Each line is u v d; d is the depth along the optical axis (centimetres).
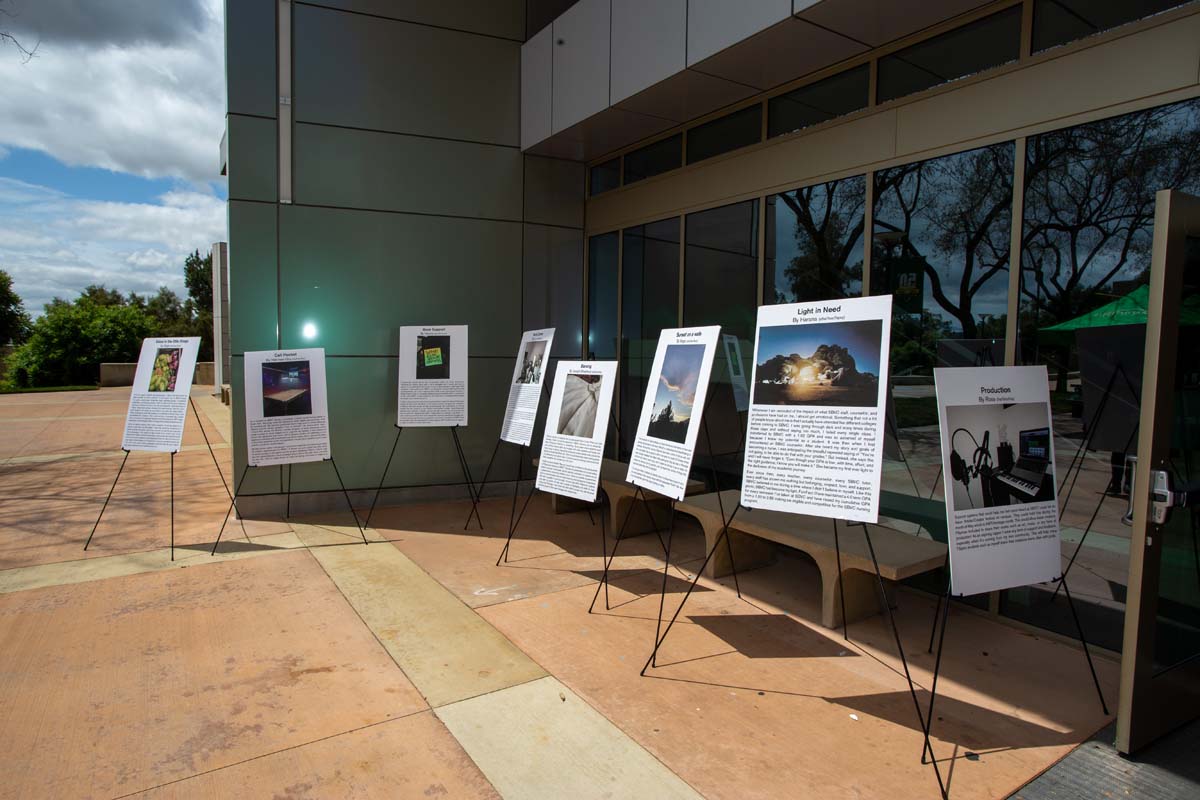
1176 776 274
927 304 452
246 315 658
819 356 344
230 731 299
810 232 529
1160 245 280
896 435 477
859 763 280
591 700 329
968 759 284
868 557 390
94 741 290
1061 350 389
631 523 622
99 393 2397
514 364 773
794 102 540
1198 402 316
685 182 646
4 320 3578
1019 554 315
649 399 436
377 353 710
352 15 683
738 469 600
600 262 780
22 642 385
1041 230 394
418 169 718
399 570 518
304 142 670
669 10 531
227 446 1156
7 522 652
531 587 485
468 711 317
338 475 628
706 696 334
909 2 409
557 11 776
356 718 310
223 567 521
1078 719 317
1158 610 298
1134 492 287
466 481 758
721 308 611
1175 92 338
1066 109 379
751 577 510
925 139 446
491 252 755
